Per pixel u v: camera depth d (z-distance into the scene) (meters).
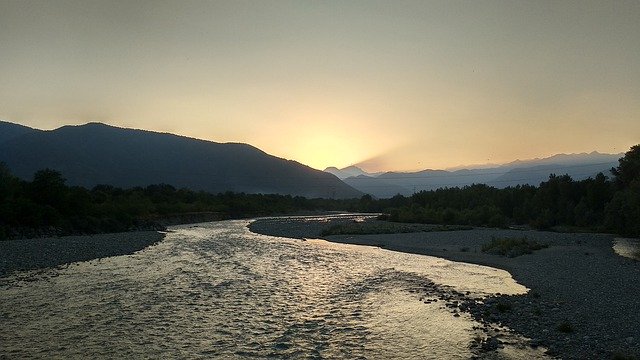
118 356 14.05
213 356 14.23
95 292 23.25
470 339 16.19
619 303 21.36
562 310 20.06
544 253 42.03
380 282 27.30
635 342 15.41
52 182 61.28
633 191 62.38
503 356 14.40
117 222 67.62
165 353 14.40
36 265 31.42
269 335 16.47
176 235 63.31
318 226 84.19
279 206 162.12
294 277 28.59
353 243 53.84
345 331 17.11
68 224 57.94
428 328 17.58
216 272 30.02
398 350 15.04
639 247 49.16
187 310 19.81
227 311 19.77
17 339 15.55
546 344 15.48
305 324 17.97
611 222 68.31
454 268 34.06
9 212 50.81
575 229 77.62
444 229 74.88
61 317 18.41
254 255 39.88
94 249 40.91
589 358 14.05
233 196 152.25
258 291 24.05
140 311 19.52
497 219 84.94
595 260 37.16
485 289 25.59
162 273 29.30
